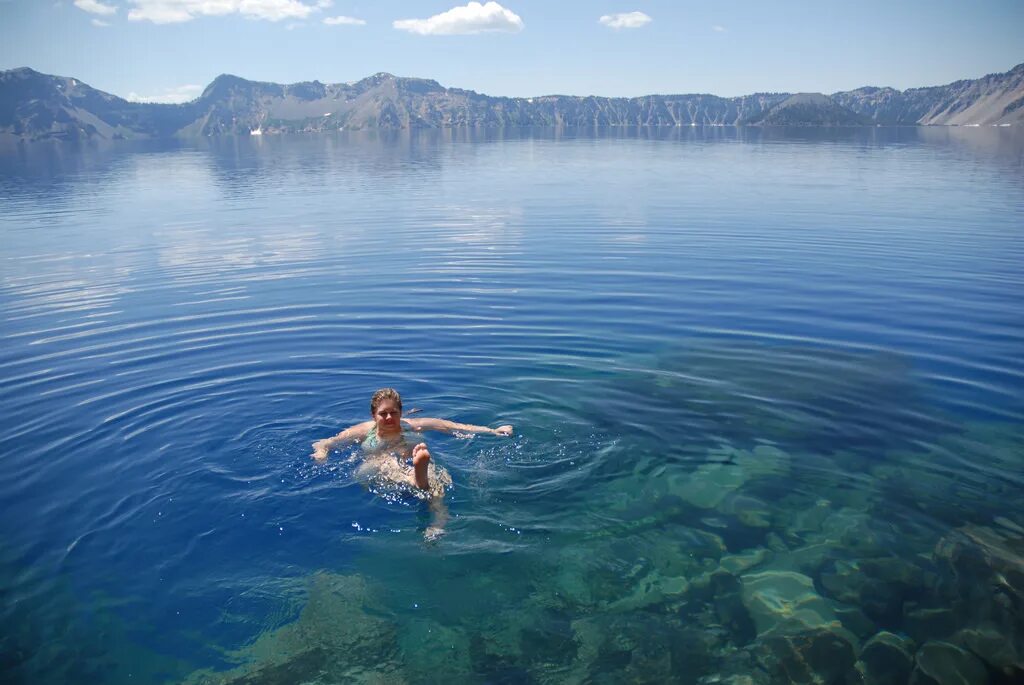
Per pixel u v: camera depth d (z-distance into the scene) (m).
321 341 10.22
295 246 17.33
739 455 6.82
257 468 6.53
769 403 8.04
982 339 9.90
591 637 4.39
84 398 8.25
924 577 4.96
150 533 5.52
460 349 9.88
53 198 28.12
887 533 5.52
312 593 4.82
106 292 13.09
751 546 5.36
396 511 5.78
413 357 9.55
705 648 4.30
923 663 4.16
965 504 5.93
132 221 21.47
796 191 26.23
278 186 32.16
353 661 4.21
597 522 5.66
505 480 6.30
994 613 4.57
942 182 28.73
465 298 12.42
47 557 5.25
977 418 7.53
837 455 6.81
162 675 4.13
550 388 8.50
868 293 12.38
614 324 10.95
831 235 17.45
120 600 4.77
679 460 6.72
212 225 20.61
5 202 26.84
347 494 6.05
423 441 6.96
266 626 4.52
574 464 6.61
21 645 4.37
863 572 5.03
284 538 5.43
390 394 6.89
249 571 5.05
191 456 6.77
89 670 4.17
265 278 14.05
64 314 11.73
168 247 17.36
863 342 9.95
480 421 7.58
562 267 14.71
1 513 5.86
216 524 5.62
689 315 11.37
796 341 10.07
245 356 9.64
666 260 15.20
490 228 19.38
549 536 5.46
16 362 9.51
